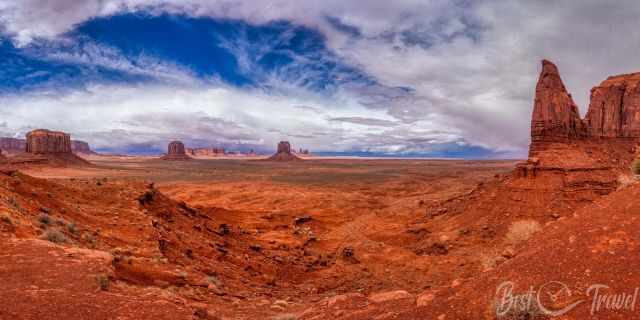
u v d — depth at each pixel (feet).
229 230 134.21
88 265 41.14
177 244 80.53
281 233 158.71
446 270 96.78
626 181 39.19
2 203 55.57
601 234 25.68
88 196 94.73
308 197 297.33
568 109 148.97
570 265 23.82
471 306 24.58
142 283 46.60
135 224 79.71
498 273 27.07
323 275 98.17
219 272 74.64
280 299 62.23
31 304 29.89
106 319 29.66
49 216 61.21
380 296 39.91
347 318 32.09
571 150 143.74
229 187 364.17
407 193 335.26
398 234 150.41
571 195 126.72
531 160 142.61
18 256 40.52
